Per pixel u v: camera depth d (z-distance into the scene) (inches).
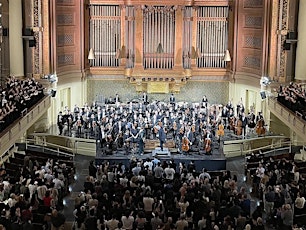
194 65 1435.8
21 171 813.2
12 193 703.7
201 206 668.1
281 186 745.0
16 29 1240.2
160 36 1395.2
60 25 1343.5
